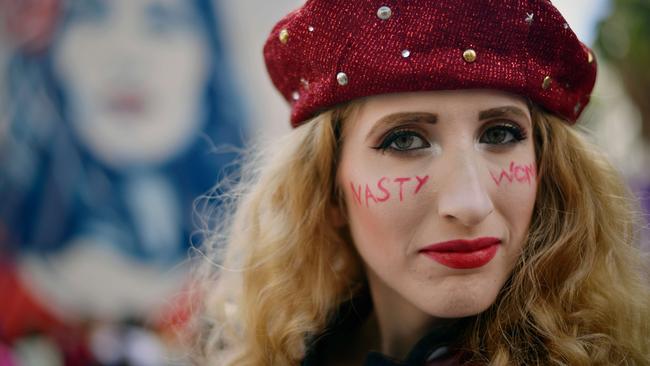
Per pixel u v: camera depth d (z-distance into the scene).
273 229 1.16
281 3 2.31
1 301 2.15
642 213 1.14
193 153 2.26
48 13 2.16
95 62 2.20
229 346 1.27
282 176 1.13
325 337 1.16
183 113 2.25
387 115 0.93
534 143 1.01
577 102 1.02
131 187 2.23
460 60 0.89
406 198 0.93
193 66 2.25
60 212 2.20
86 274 2.21
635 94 2.26
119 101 2.21
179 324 2.02
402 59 0.90
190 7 2.24
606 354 0.97
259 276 1.18
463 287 0.92
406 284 0.96
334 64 0.96
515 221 0.95
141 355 2.13
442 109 0.90
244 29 2.29
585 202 1.02
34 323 2.17
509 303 0.98
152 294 2.22
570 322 0.98
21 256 2.18
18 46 2.16
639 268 1.10
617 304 1.00
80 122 2.21
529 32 0.91
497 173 0.93
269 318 1.16
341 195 1.06
